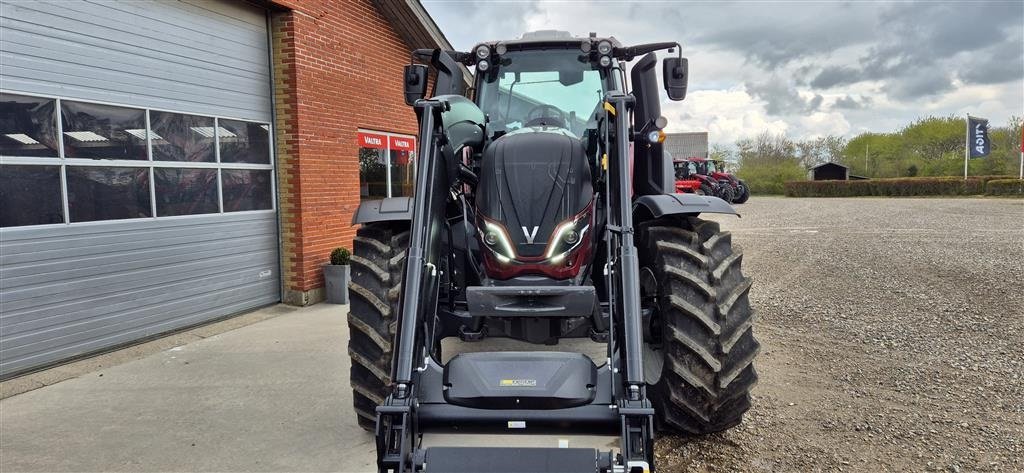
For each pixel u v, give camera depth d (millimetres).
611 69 4223
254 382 4812
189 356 5531
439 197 3020
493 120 4312
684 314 3090
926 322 6199
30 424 4031
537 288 2848
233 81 7000
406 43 9930
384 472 2330
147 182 6043
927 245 11727
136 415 4172
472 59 4418
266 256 7547
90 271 5527
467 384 2486
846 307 6949
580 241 3059
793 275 9062
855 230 14906
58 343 5293
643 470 2209
